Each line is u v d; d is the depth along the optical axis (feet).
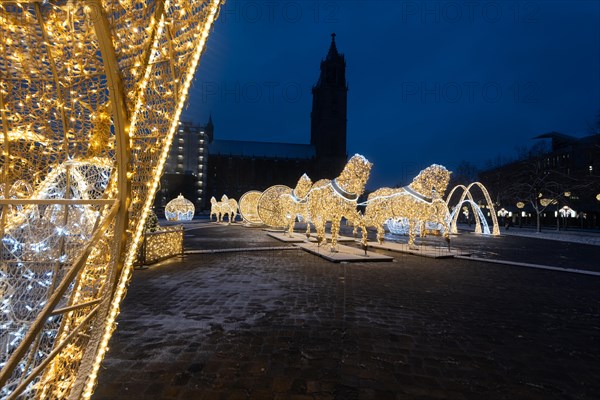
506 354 14.06
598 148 94.84
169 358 13.03
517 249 54.65
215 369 12.23
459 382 11.70
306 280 27.20
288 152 329.72
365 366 12.70
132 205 6.90
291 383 11.37
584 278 30.09
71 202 6.01
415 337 15.67
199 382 11.32
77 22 6.37
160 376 11.66
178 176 230.27
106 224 6.10
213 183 289.74
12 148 7.55
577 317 19.10
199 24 6.74
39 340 7.13
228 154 309.01
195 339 14.89
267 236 68.23
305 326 16.74
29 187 7.82
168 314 18.24
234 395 10.59
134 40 6.58
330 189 41.39
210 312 18.67
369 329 16.53
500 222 152.46
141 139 6.93
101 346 6.38
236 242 56.44
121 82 6.15
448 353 14.02
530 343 15.26
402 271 32.07
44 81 7.13
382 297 22.49
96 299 6.49
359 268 33.24
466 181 153.69
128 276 6.86
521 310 20.24
